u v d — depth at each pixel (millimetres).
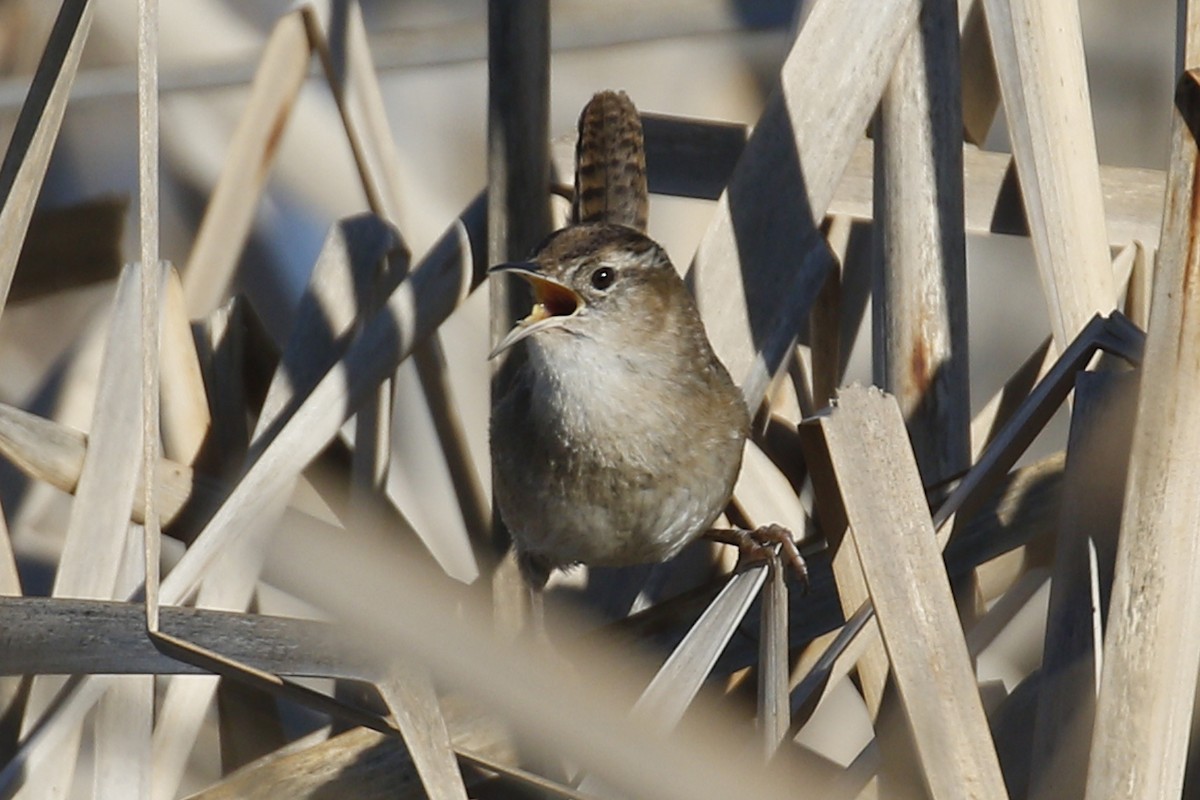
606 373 4133
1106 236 4141
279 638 4066
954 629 4074
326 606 4137
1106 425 4102
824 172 4152
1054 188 4133
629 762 4082
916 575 4074
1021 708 4121
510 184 4152
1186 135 4066
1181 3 4098
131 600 4129
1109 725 4070
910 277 4145
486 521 4180
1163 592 4066
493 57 4145
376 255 4172
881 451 4078
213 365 4176
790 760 4102
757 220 4156
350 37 4188
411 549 4168
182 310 4164
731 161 4191
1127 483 4074
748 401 4156
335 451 4176
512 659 4086
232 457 4176
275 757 4109
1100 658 4094
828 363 4188
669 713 4086
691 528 4148
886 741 4105
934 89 4145
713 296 4160
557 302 4141
